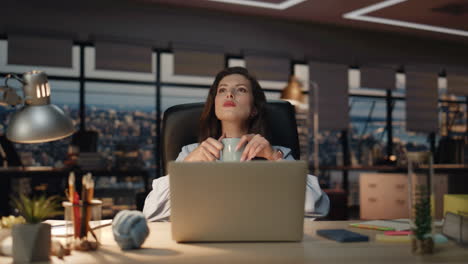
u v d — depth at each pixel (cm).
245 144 122
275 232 94
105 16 558
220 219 93
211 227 93
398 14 629
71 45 541
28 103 105
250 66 631
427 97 745
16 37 518
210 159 122
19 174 424
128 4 569
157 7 584
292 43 658
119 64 560
